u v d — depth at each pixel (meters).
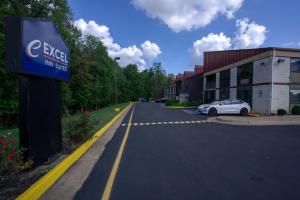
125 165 6.58
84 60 33.84
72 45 31.98
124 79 88.00
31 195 4.29
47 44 6.39
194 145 9.20
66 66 7.91
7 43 5.23
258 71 23.67
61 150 7.38
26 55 5.38
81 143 8.59
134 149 8.53
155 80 114.75
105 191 4.82
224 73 31.55
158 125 15.45
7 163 4.86
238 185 5.12
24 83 5.50
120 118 20.61
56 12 25.36
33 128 5.65
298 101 22.11
